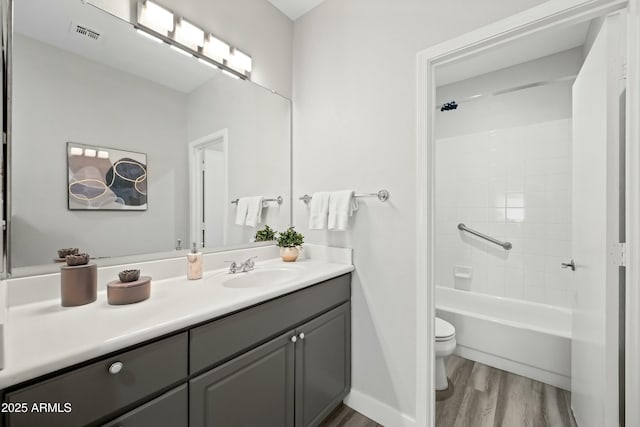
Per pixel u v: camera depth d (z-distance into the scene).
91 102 1.12
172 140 1.38
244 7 1.70
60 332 0.72
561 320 2.15
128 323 0.78
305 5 1.87
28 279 0.94
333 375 1.49
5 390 0.56
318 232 1.82
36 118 0.99
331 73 1.76
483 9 1.21
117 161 1.20
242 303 0.99
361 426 1.50
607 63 1.03
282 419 1.19
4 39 0.93
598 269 1.14
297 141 1.96
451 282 2.70
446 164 2.74
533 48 2.17
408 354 1.43
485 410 1.59
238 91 1.67
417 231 1.39
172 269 1.33
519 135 2.38
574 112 1.52
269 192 1.84
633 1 0.93
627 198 0.96
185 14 1.42
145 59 1.29
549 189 2.26
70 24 1.08
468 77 2.61
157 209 1.33
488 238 2.49
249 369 1.04
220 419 0.95
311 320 1.35
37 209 0.99
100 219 1.14
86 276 0.94
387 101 1.50
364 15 1.61
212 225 1.54
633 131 0.94
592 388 1.20
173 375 0.82
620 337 1.13
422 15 1.39
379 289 1.53
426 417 1.36
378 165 1.54
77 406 0.64
